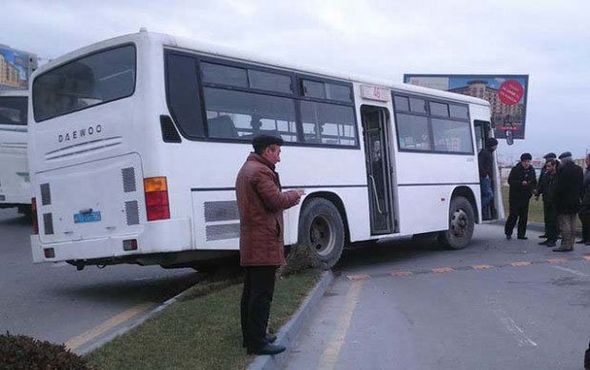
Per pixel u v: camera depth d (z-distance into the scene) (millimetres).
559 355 6016
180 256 8047
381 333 6902
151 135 7652
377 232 11281
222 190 8281
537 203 27766
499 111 39719
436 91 13203
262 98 9141
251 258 5406
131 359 5250
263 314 5469
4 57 44250
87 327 7078
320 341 6613
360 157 10852
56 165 8672
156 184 7613
